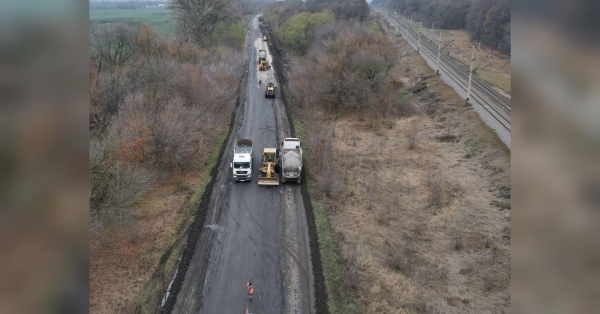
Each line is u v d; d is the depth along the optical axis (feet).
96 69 143.13
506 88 176.96
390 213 90.63
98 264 72.79
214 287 69.31
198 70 150.92
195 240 81.05
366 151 125.18
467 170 109.91
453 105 156.35
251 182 105.19
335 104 165.17
